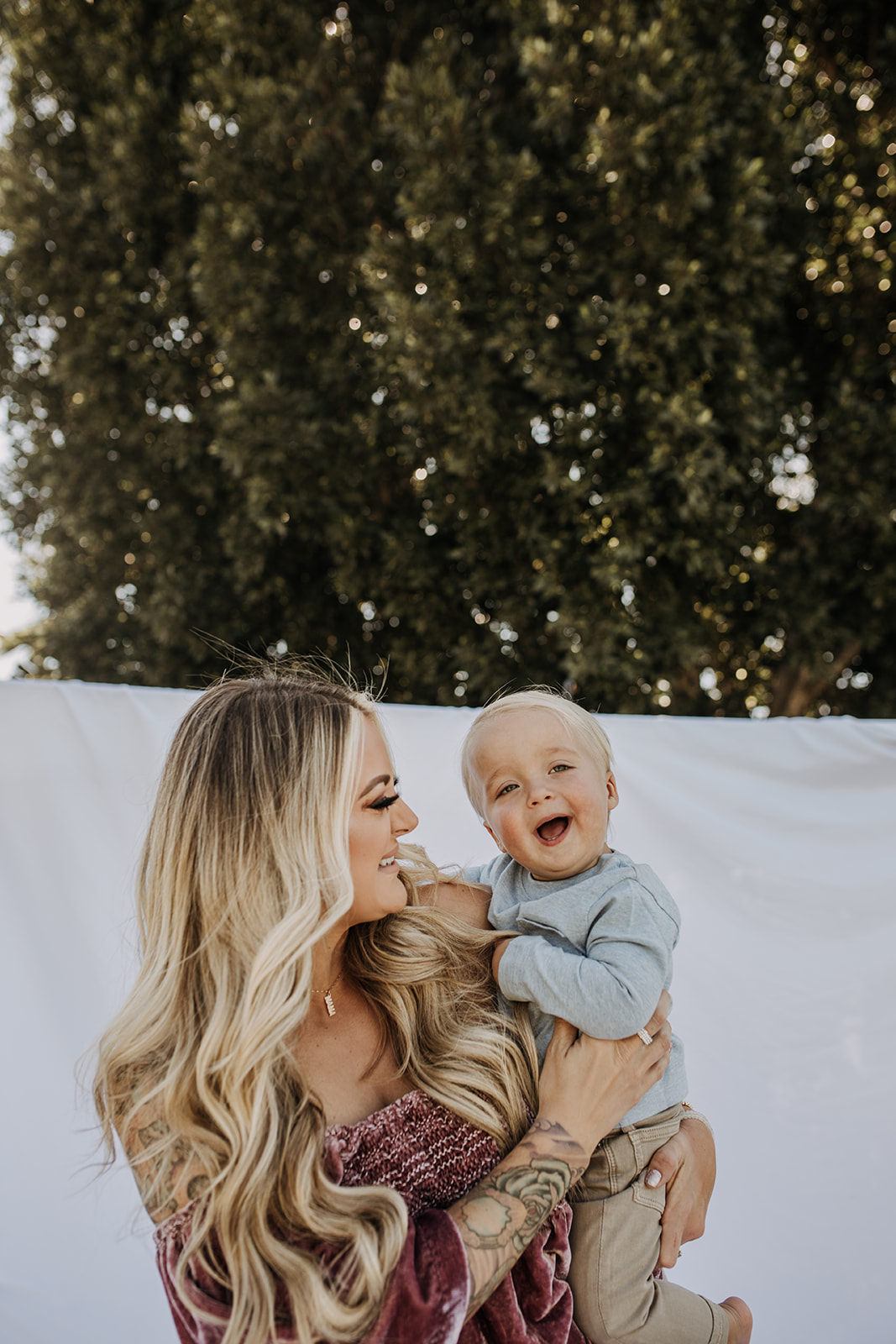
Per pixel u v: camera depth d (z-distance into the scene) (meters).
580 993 1.27
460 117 5.04
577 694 5.48
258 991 1.16
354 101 5.52
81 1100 2.07
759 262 5.05
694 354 5.18
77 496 6.69
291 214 5.79
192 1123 1.15
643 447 5.23
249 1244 1.08
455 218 5.06
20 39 6.35
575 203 5.34
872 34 5.88
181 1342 1.15
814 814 2.44
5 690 2.16
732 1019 2.39
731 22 5.30
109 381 6.29
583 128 5.19
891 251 5.71
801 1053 2.38
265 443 5.48
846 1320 2.27
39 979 2.11
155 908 1.30
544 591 5.44
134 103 5.95
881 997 2.39
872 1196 2.32
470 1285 1.07
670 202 5.01
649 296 5.20
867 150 5.74
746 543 5.92
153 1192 1.17
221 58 5.87
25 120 6.50
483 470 5.56
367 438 5.81
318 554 6.41
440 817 2.44
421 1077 1.29
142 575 6.63
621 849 2.44
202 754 1.31
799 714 6.48
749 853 2.43
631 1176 1.37
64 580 6.87
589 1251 1.33
